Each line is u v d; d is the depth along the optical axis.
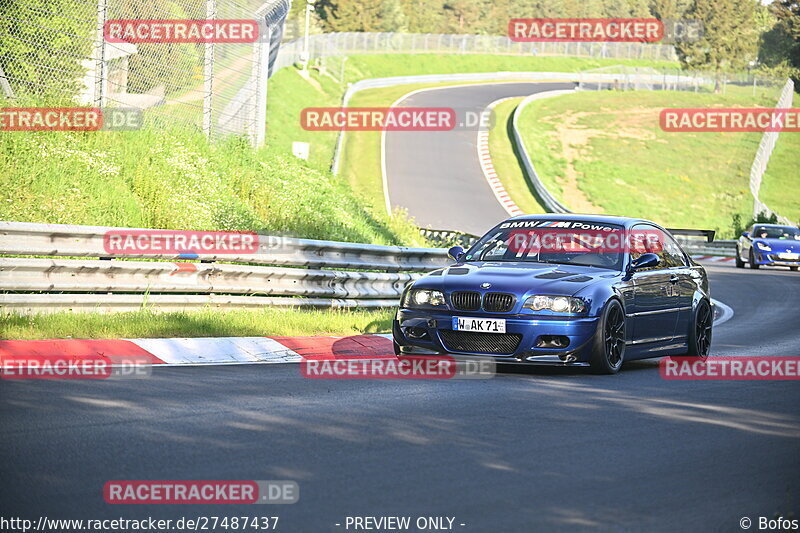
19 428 19.12
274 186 66.50
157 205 50.94
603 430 21.72
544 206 166.25
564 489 16.47
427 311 30.62
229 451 18.12
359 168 165.00
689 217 195.75
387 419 21.98
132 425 19.95
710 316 37.59
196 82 64.06
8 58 51.12
